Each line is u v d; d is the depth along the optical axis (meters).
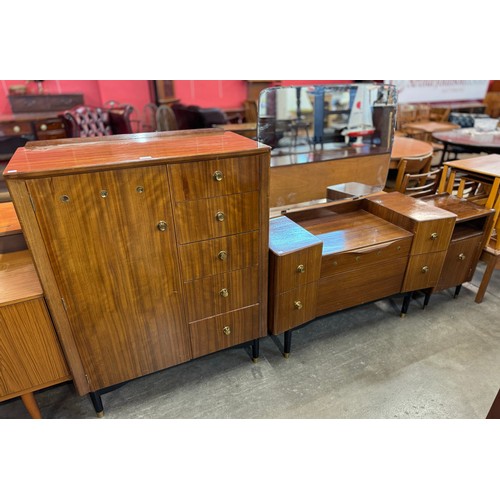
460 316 2.43
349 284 2.05
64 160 1.30
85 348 1.51
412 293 2.50
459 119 5.85
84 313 1.45
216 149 1.47
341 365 2.04
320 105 2.31
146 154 1.38
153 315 1.59
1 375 1.44
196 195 1.45
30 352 1.45
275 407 1.79
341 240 2.04
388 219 2.26
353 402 1.82
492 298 2.61
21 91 4.70
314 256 1.84
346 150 2.50
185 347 1.75
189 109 4.52
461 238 2.30
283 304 1.86
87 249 1.35
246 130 4.20
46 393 1.88
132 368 1.66
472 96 7.57
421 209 2.22
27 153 1.40
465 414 1.76
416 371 2.00
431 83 7.02
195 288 1.64
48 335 1.46
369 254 2.01
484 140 3.83
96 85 5.29
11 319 1.37
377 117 2.45
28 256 1.67
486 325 2.34
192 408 1.79
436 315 2.44
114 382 1.64
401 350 2.15
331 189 2.41
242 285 1.74
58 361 1.52
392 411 1.77
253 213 1.60
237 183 1.51
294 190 2.29
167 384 1.93
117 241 1.39
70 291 1.38
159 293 1.56
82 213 1.29
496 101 7.41
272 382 1.94
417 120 6.16
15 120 3.75
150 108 5.47
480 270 2.97
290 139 2.34
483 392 1.88
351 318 2.42
